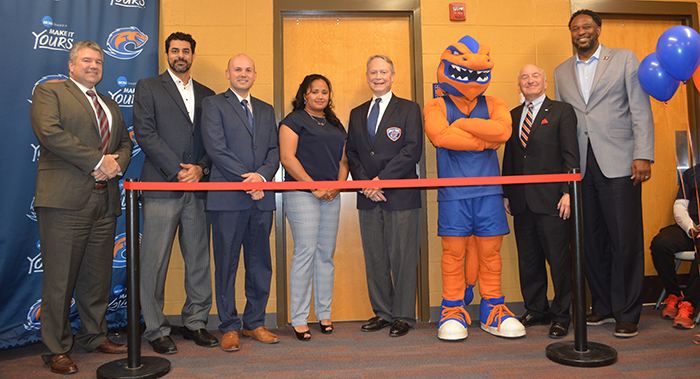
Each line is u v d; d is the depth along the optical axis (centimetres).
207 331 272
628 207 262
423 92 320
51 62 262
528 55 330
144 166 254
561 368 204
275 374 203
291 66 323
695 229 288
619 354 222
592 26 272
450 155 257
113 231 243
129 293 201
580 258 213
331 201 279
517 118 281
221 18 313
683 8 339
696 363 208
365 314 321
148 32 298
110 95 283
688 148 344
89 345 240
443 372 202
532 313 282
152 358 217
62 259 219
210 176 253
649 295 339
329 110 284
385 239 283
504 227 254
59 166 222
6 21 250
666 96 248
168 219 248
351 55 326
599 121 271
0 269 242
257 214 254
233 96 258
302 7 314
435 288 316
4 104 247
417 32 321
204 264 265
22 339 246
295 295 267
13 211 247
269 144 264
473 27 326
